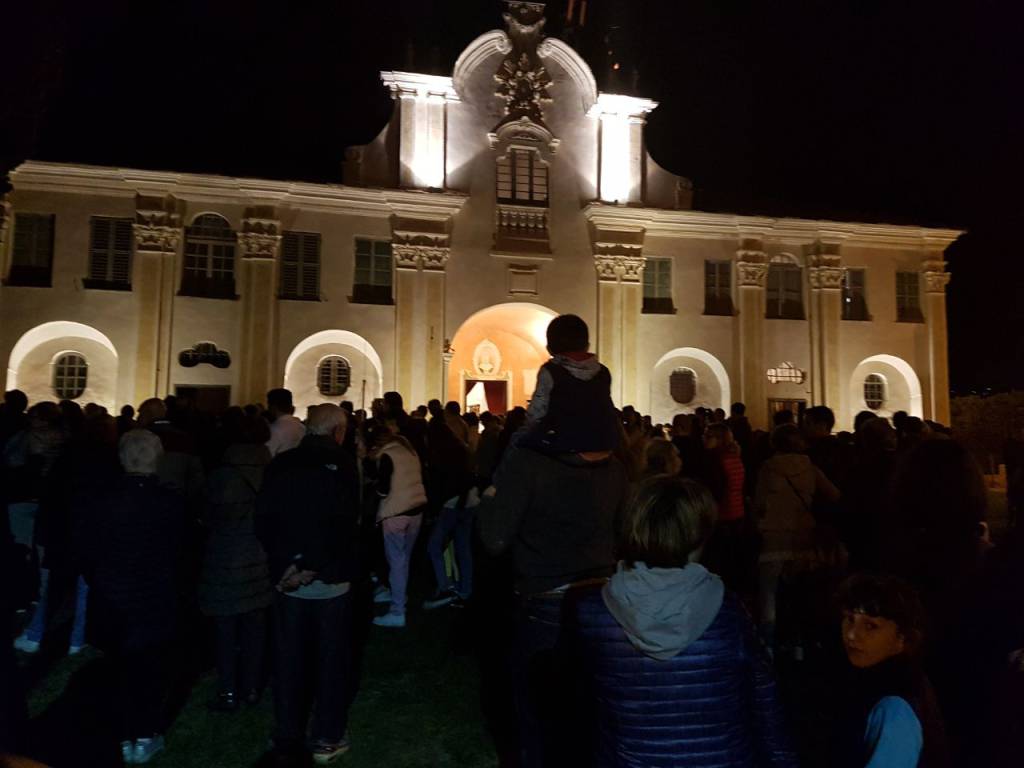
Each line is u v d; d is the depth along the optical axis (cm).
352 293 2362
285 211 2320
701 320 2592
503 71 2520
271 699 709
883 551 456
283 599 581
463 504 1018
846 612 339
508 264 2478
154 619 598
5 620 330
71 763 577
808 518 785
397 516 930
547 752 451
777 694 327
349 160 2409
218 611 677
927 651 390
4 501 349
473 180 2481
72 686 723
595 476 478
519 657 471
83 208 2180
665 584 312
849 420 2678
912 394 2755
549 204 2527
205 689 734
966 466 429
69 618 950
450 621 955
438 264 2409
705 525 326
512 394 2847
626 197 2567
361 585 1141
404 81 2439
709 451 898
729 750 309
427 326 2383
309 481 576
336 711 591
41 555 844
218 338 2244
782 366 2645
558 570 462
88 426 821
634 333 2517
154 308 2181
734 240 2644
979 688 356
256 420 716
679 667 310
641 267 2545
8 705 322
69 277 2152
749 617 329
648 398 2536
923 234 2734
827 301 2672
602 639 322
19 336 2111
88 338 2192
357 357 2367
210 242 2273
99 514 590
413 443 1221
